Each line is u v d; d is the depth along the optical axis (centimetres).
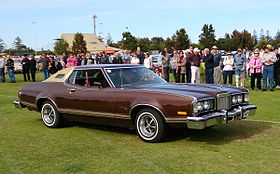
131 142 673
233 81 1897
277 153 577
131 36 6000
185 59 1730
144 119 665
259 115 910
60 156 593
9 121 913
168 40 5931
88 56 2211
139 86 707
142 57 1962
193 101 602
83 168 528
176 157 568
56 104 798
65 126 838
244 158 553
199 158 559
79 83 772
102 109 714
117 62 1941
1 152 624
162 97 632
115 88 704
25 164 554
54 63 2259
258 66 1484
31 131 792
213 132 730
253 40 6769
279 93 1373
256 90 1491
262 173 486
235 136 694
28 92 858
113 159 568
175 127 630
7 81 2375
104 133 756
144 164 538
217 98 638
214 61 1513
